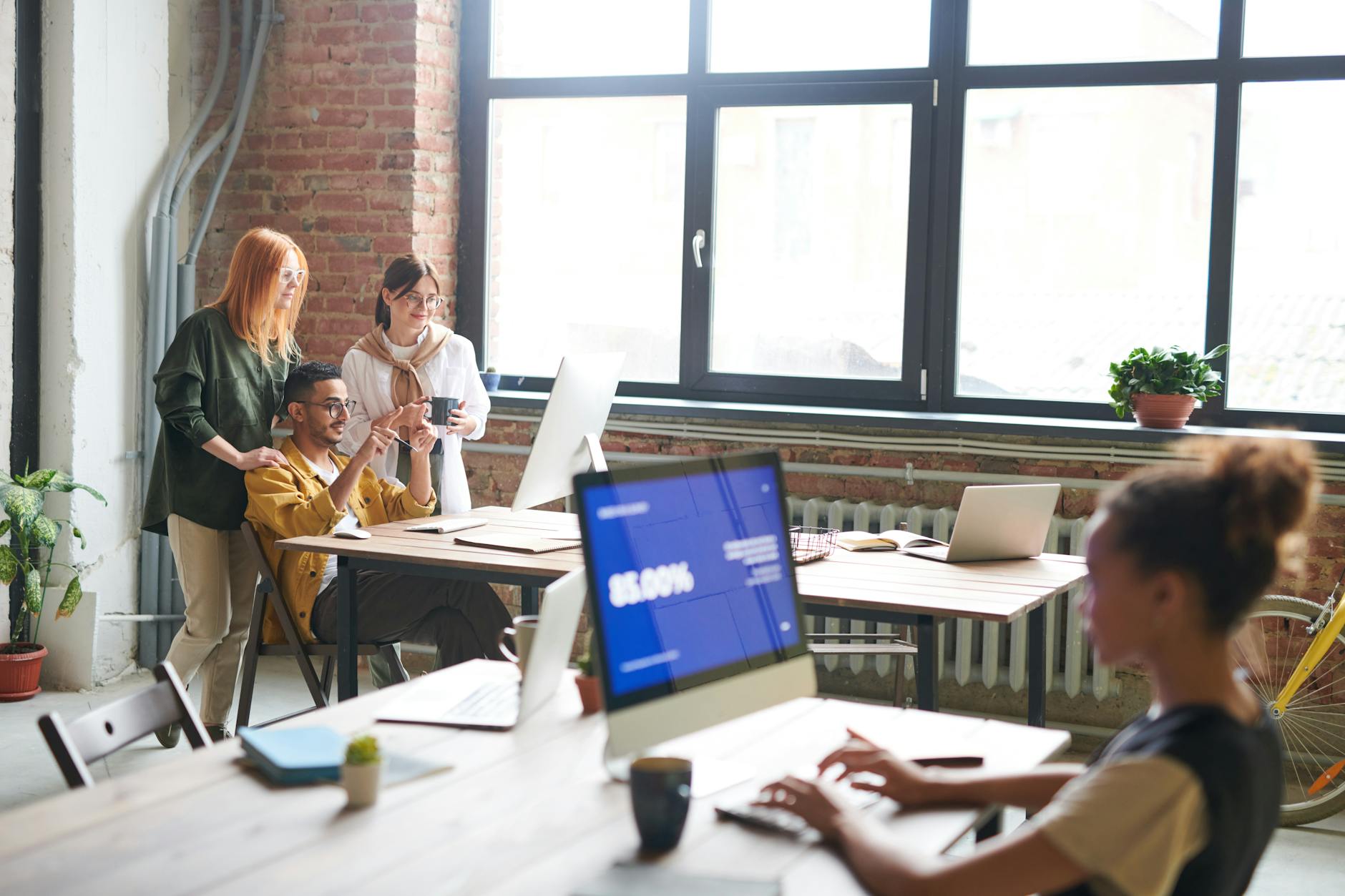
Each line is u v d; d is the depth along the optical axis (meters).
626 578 1.68
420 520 3.76
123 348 4.69
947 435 4.39
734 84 4.74
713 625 1.78
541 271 5.10
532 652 1.79
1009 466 4.38
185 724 2.05
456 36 5.05
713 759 1.89
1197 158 4.27
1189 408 4.14
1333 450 3.94
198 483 3.84
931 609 2.75
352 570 3.39
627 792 1.74
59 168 4.47
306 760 1.75
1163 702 1.34
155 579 4.79
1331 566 4.02
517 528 3.65
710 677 1.75
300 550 3.34
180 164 4.79
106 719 1.93
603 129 4.95
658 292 4.94
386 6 4.86
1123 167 4.35
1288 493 1.29
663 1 4.84
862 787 1.72
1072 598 4.13
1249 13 4.20
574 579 1.88
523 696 1.83
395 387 4.12
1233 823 1.26
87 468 4.58
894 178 4.58
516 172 5.10
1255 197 4.22
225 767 1.79
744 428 4.64
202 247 5.16
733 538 1.84
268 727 1.92
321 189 5.00
